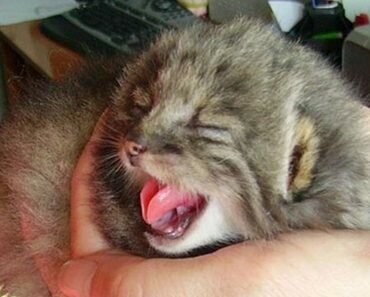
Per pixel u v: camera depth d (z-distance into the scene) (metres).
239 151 0.25
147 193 0.26
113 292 0.22
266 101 0.25
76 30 0.47
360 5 0.43
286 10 0.44
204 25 0.29
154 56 0.28
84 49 0.44
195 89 0.26
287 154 0.25
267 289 0.21
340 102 0.27
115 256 0.24
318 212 0.25
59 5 0.53
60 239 0.30
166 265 0.21
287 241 0.22
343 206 0.25
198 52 0.27
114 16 0.48
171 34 0.29
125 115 0.27
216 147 0.25
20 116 0.34
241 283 0.21
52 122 0.32
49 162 0.32
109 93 0.32
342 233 0.22
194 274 0.21
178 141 0.25
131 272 0.22
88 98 0.33
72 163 0.31
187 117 0.26
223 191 0.25
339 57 0.41
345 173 0.25
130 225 0.27
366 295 0.21
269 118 0.25
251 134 0.25
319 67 0.27
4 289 0.32
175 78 0.26
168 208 0.26
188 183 0.26
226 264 0.21
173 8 0.49
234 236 0.26
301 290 0.21
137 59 0.30
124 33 0.46
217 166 0.25
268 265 0.21
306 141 0.25
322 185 0.25
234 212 0.26
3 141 0.34
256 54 0.26
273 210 0.25
